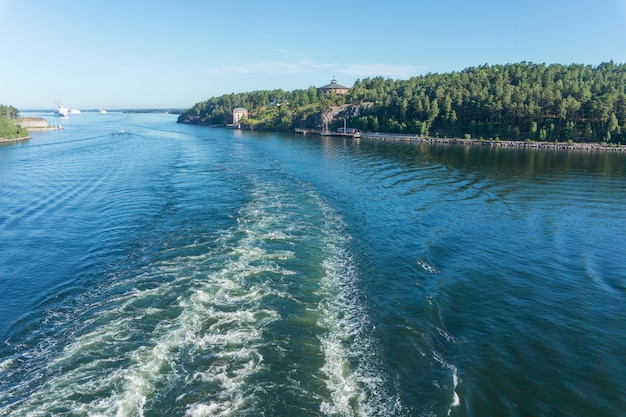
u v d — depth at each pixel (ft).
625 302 86.74
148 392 56.08
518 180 223.10
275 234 121.39
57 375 59.88
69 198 170.81
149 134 572.10
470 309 82.53
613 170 260.21
